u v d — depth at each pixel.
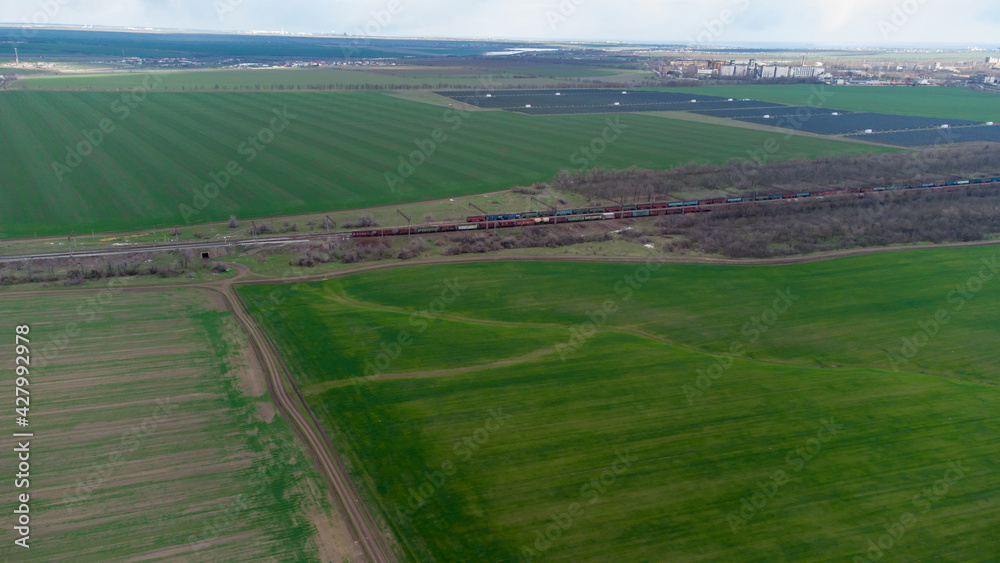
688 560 48.44
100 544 48.03
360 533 50.47
